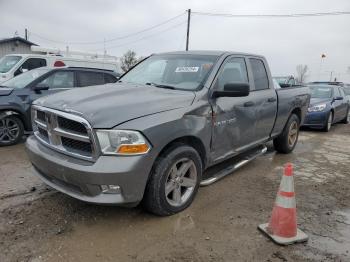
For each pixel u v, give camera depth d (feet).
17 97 22.45
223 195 14.78
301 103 22.61
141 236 11.05
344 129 37.86
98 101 11.58
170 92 13.17
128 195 10.66
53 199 13.43
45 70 25.38
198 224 12.00
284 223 11.03
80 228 11.36
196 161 12.97
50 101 12.30
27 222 11.57
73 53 50.67
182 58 15.87
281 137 21.86
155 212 12.05
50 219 11.85
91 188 10.48
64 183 11.62
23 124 23.13
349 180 17.97
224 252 10.35
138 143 10.59
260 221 12.42
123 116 10.71
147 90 13.38
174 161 11.95
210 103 13.51
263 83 18.24
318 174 18.86
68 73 26.22
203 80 14.01
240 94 13.21
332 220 12.87
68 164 10.72
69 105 11.37
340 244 11.12
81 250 10.16
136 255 10.03
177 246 10.57
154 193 11.58
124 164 10.34
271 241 11.07
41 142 12.46
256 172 18.48
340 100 38.73
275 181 17.06
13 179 15.74
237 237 11.23
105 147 10.38
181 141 12.62
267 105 17.87
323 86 39.34
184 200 12.89
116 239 10.82
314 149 25.67
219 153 14.62
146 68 16.70
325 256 10.37
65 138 11.35
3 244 10.23
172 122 11.55
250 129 16.58
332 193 15.85
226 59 15.37
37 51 48.34
